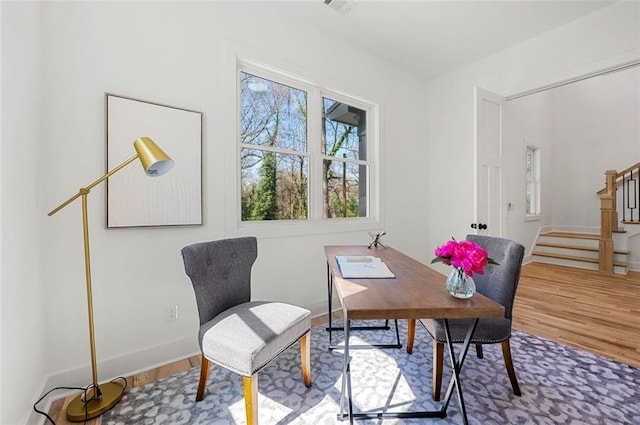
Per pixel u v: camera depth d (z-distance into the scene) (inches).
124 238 66.6
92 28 62.3
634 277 153.4
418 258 139.4
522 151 196.2
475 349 78.8
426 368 69.5
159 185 70.2
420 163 140.1
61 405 56.7
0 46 42.7
